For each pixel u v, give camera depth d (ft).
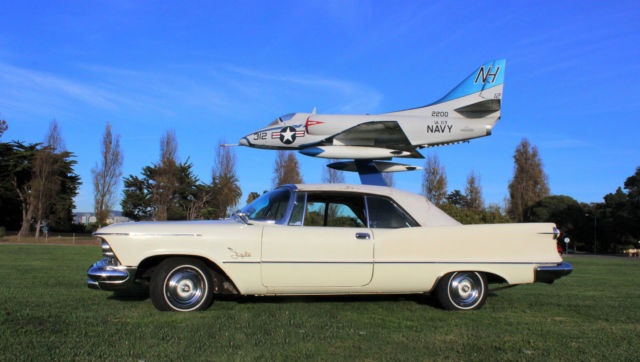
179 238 15.67
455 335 13.39
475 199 170.40
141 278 17.17
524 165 188.85
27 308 15.89
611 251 163.94
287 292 16.42
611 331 14.24
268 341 12.25
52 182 140.77
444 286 17.24
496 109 56.39
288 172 143.02
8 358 10.41
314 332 13.30
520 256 17.53
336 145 51.75
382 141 51.98
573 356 11.50
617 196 178.91
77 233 175.11
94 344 11.62
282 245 16.11
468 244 17.30
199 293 16.10
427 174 145.59
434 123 56.65
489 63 59.67
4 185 146.41
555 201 177.06
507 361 11.03
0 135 151.12
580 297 21.44
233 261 15.84
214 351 11.27
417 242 16.99
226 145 59.16
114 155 147.13
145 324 13.80
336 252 16.38
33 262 36.70
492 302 19.44
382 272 16.66
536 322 15.44
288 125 57.11
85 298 18.28
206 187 167.63
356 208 17.67
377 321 15.02
